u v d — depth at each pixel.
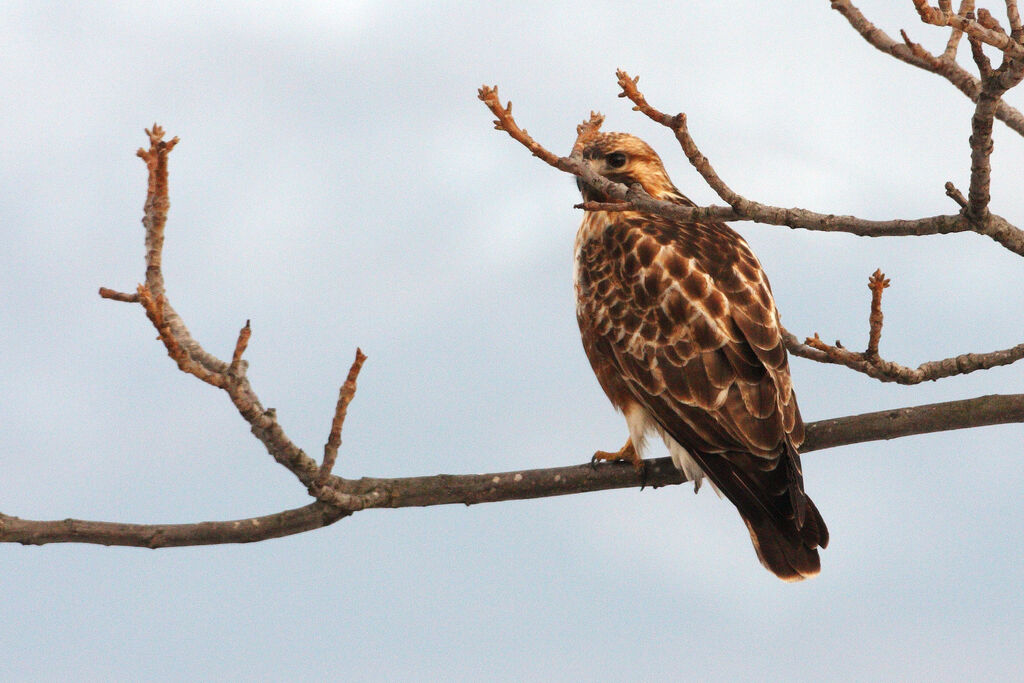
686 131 7.68
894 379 9.08
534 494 10.38
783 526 10.30
